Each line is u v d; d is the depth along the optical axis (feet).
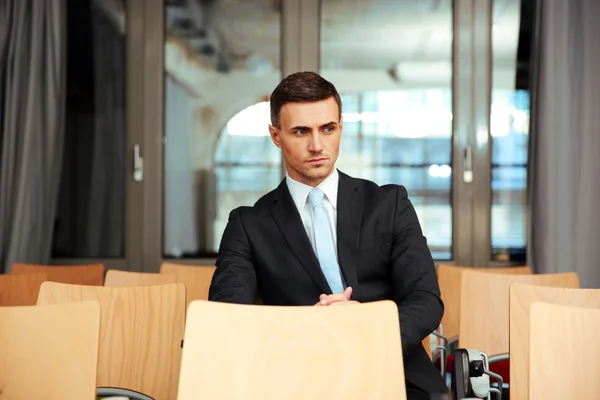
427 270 5.95
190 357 4.23
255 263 6.16
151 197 14.70
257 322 4.32
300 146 5.85
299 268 5.98
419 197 14.70
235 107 14.76
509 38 14.58
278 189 6.32
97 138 14.71
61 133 14.40
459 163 14.57
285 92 5.79
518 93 14.53
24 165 14.07
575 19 13.99
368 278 6.06
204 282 9.97
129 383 7.13
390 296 6.06
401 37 14.67
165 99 14.79
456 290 10.45
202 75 14.75
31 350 5.17
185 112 14.76
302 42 14.65
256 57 14.75
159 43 14.70
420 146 14.67
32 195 14.15
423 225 14.67
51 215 14.28
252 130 14.76
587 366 5.06
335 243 6.09
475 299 9.07
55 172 14.34
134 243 14.66
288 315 4.33
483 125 14.52
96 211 14.70
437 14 14.66
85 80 14.71
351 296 5.92
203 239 14.78
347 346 4.30
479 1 14.53
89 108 14.71
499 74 14.60
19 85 14.19
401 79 14.66
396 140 14.71
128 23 14.69
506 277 9.08
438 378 5.71
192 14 14.75
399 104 14.69
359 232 6.07
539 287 6.73
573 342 5.06
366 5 14.69
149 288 7.24
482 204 14.55
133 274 8.93
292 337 4.32
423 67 14.67
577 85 13.96
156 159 14.70
